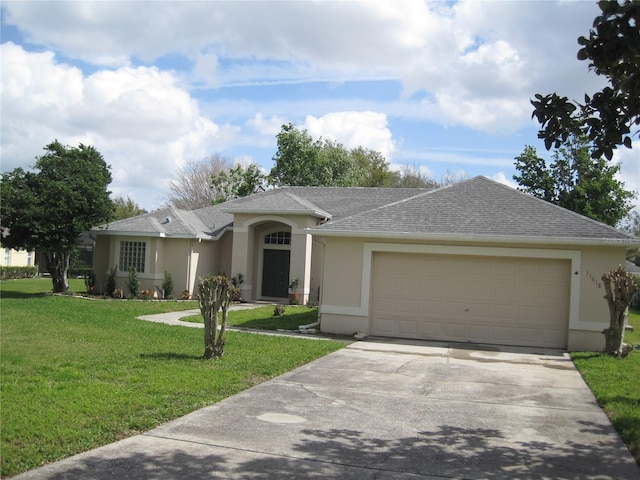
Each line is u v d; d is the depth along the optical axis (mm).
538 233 14461
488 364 11852
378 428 7066
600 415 7980
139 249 25938
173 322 16891
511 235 14422
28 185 24281
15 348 11297
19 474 5125
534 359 12727
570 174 33156
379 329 15609
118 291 25188
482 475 5637
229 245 28078
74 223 23781
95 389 7910
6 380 8359
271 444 6266
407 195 27609
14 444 5711
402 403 8328
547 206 15922
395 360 11914
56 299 23031
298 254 23938
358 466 5742
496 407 8305
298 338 14438
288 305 23484
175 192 59000
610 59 4695
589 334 14102
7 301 21516
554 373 11055
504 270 14922
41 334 13344
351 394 8742
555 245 14367
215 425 6836
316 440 6477
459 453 6254
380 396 8695
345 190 28953
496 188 17203
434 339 15258
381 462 5883
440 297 15297
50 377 8648
